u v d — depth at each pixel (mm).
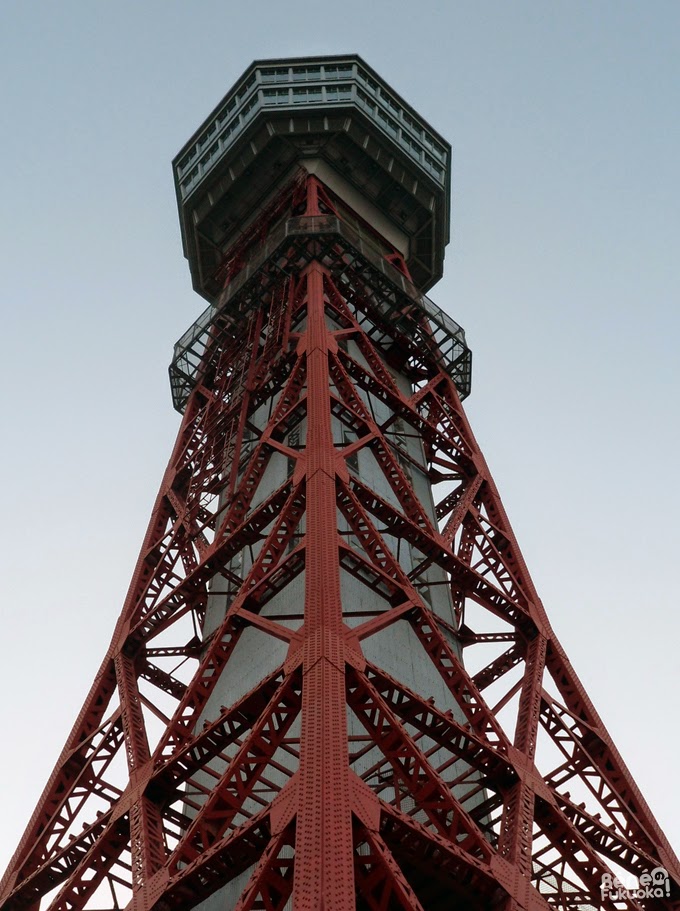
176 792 27281
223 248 57156
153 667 35156
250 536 33188
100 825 27797
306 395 35688
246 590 28672
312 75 56188
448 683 27219
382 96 57812
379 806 20609
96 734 32438
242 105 56219
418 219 57594
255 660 32094
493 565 36375
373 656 30891
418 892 24391
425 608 27547
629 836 28141
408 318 46875
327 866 18547
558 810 25672
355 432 37656
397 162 55656
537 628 33531
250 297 46750
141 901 22812
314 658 23469
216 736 26016
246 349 46125
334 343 38375
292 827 20250
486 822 29125
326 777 20344
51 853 29922
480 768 26016
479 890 21969
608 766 29781
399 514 32094
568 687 32250
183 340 50156
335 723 21703
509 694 31156
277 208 53062
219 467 41094
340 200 54156
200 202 56688
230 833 22062
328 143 54500
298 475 31078
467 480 41344
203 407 48062
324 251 45531
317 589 25453
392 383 41062
